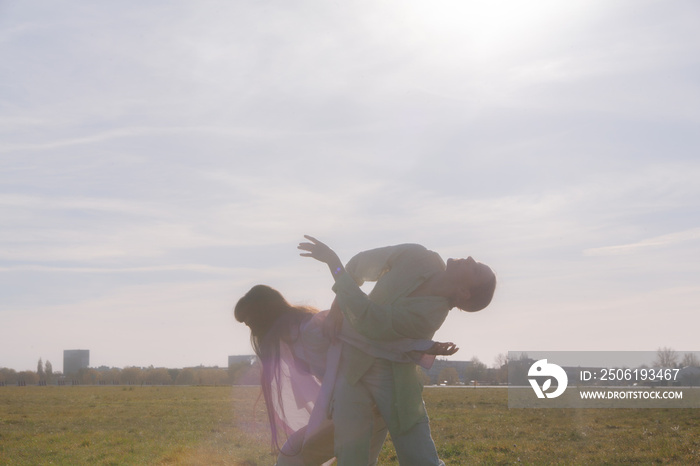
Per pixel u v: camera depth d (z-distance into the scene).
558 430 17.64
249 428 18.44
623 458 11.25
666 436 15.36
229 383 104.94
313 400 5.47
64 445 14.45
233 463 10.93
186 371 120.06
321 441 5.27
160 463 11.25
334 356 5.07
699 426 18.52
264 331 5.48
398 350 4.91
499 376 84.19
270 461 11.12
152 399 42.47
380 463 10.56
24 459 12.10
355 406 4.93
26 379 126.88
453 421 21.53
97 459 12.02
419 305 4.86
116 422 21.95
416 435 4.96
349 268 5.15
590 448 12.95
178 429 18.50
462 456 11.98
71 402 38.81
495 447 13.09
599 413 25.03
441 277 5.01
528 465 10.58
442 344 4.83
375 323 4.79
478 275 4.98
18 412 28.16
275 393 5.49
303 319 5.43
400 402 4.90
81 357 171.75
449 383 84.56
